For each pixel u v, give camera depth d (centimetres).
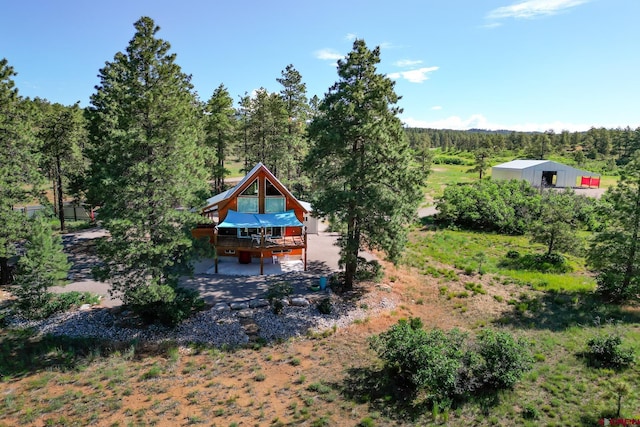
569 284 2644
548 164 6519
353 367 1658
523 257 3253
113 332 1928
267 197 2948
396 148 2227
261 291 2417
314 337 1947
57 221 4491
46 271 2064
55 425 1283
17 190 2355
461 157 12762
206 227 2891
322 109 2245
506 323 2075
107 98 3053
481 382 1441
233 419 1309
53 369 1628
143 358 1731
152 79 2216
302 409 1355
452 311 2252
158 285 1880
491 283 2683
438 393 1360
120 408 1375
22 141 2411
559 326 2027
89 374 1600
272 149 4869
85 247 3266
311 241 3619
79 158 3894
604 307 2262
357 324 2083
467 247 3644
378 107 2153
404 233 2288
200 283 2539
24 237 2362
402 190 2267
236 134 5128
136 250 1792
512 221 4200
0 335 1898
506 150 13088
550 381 1491
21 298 2072
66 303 2141
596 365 1611
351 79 2214
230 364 1691
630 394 1389
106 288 2441
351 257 2338
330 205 2236
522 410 1319
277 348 1839
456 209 4562
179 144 1962
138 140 1808
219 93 4853
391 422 1277
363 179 2205
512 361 1455
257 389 1499
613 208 2394
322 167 2388
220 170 4834
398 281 2694
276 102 4656
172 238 1900
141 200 1842
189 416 1323
